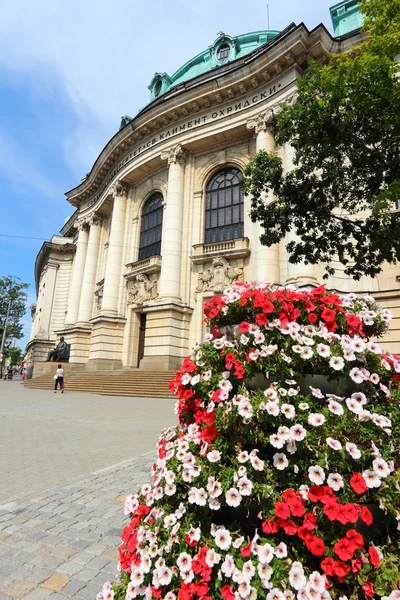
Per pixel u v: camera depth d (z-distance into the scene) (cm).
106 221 3409
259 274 1912
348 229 991
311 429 227
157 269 2439
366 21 824
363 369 247
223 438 243
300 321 275
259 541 214
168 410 1298
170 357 2077
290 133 944
